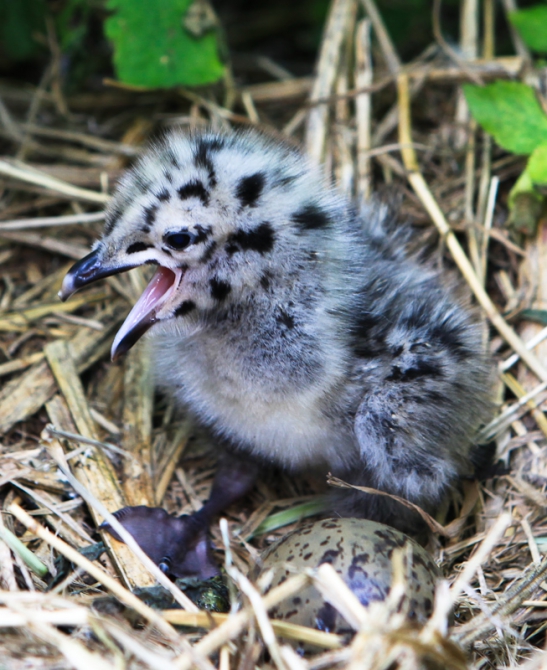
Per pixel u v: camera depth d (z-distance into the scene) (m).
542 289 6.81
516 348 6.41
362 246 5.77
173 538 5.61
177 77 7.90
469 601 5.00
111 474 5.92
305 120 8.09
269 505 6.07
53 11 8.95
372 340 5.41
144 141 8.15
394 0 9.33
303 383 5.29
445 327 5.57
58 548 4.73
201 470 6.36
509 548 5.48
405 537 4.77
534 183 6.66
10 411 6.19
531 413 6.24
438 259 6.94
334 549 4.59
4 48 8.68
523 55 8.26
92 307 7.06
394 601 4.11
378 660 3.94
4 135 8.06
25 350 6.72
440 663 4.10
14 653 4.09
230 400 5.49
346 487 5.60
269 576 4.38
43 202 7.54
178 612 4.50
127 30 7.84
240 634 4.36
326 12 9.51
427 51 8.48
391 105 8.46
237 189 5.04
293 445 5.58
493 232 7.05
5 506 5.50
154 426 6.46
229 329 5.33
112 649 4.14
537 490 5.82
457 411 5.45
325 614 4.36
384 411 5.30
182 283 5.19
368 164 7.64
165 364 5.77
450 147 7.81
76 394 6.38
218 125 8.03
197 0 7.93
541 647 4.83
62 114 8.30
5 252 7.36
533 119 6.94
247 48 9.83
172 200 5.00
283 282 5.24
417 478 5.47
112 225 5.18
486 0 8.63
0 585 4.76
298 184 5.27
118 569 5.21
